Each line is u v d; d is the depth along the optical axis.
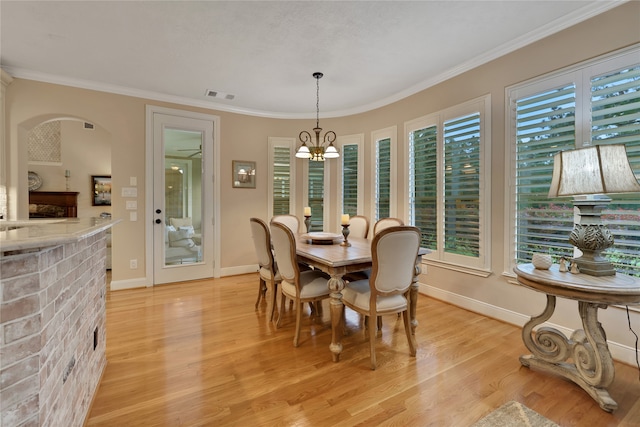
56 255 1.12
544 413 1.60
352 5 2.17
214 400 1.70
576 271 1.83
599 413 1.60
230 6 2.17
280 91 3.85
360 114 4.52
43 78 3.30
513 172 2.72
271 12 2.24
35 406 0.96
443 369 2.02
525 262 2.65
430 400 1.70
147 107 3.88
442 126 3.37
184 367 2.04
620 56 2.06
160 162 4.00
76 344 1.38
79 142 6.73
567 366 1.89
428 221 3.58
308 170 4.91
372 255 2.02
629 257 2.05
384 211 4.21
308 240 3.07
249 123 4.62
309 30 2.48
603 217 2.14
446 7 2.19
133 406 1.64
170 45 2.71
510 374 1.96
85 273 1.54
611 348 2.12
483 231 2.96
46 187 6.50
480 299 3.01
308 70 3.24
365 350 2.29
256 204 4.71
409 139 3.80
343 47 2.76
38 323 0.97
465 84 3.12
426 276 3.60
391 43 2.69
